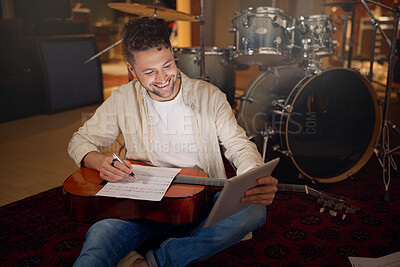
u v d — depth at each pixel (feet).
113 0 26.71
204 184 4.50
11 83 13.53
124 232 4.26
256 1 14.15
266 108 9.07
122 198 4.23
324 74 7.25
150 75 4.48
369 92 7.80
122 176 4.58
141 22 4.46
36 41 13.91
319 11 12.96
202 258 4.31
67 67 14.80
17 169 9.11
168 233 4.76
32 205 7.27
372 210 6.88
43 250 5.80
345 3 10.90
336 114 8.09
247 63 10.38
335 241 5.92
